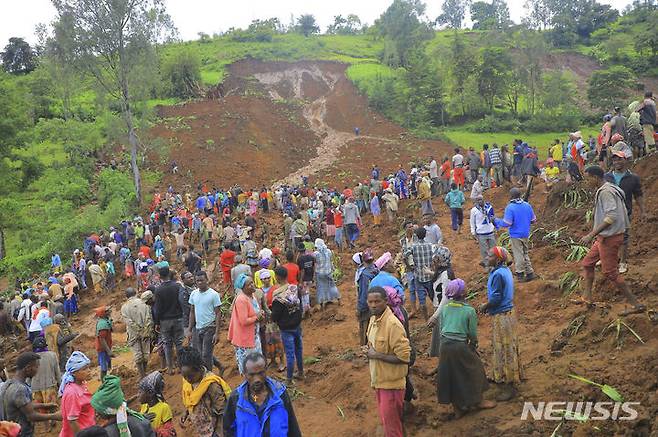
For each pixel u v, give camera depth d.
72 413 5.44
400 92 60.50
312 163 45.84
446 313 6.15
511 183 20.16
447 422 6.14
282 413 4.41
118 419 4.69
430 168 23.66
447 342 6.07
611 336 6.79
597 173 7.12
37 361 6.36
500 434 5.50
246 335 7.71
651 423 5.05
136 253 24.81
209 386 5.30
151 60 34.34
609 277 6.98
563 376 6.30
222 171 41.72
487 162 21.45
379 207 21.59
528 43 67.31
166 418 5.62
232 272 11.32
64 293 18.80
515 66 66.88
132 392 10.05
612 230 6.89
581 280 8.78
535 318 8.61
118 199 32.62
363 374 7.95
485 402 6.10
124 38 33.47
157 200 31.70
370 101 60.84
